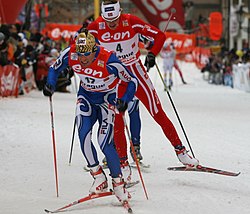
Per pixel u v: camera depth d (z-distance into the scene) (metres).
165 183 13.98
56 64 12.38
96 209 11.37
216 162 16.61
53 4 85.62
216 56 66.00
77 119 12.08
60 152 17.86
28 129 22.39
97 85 11.90
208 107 34.53
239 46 80.62
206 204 11.98
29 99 35.97
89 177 14.55
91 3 80.19
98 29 14.82
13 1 41.62
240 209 11.61
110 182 13.92
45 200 12.21
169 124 14.60
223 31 90.88
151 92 14.83
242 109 33.72
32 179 14.21
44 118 26.09
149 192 13.00
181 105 35.56
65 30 73.44
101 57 11.77
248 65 50.78
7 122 24.08
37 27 73.69
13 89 36.47
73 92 46.34
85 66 11.77
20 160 16.50
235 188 13.55
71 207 11.56
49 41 50.16
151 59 14.27
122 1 74.81
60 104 33.66
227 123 26.14
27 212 11.17
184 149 14.52
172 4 64.62
